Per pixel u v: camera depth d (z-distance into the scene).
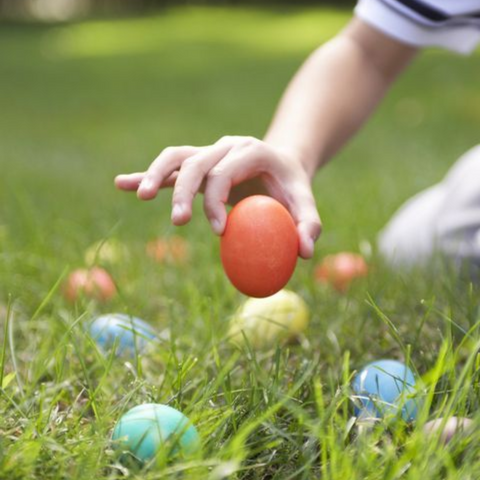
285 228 0.67
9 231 1.21
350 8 7.46
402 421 0.64
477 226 1.01
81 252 1.08
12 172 1.84
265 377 0.72
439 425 0.62
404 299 0.92
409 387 0.69
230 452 0.60
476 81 3.33
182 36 6.12
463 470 0.59
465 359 0.79
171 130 2.72
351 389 0.72
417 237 1.07
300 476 0.62
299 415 0.63
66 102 3.55
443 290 0.91
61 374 0.73
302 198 0.70
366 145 2.29
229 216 0.68
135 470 0.60
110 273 0.95
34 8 9.15
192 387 0.73
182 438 0.61
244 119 2.93
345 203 1.45
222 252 0.68
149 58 4.99
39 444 0.60
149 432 0.61
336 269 1.00
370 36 0.87
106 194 1.56
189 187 0.66
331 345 0.83
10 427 0.66
